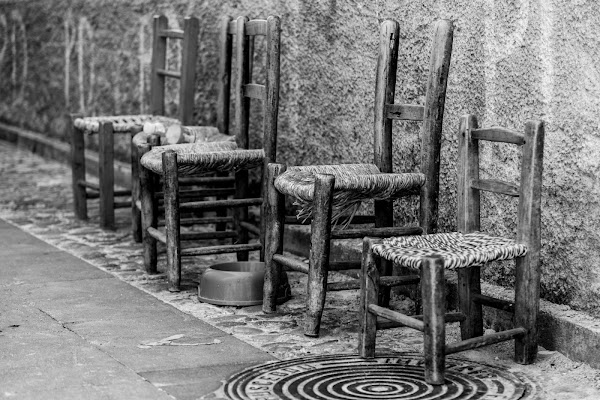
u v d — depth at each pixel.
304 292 5.96
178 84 8.80
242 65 6.34
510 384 4.27
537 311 4.53
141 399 4.05
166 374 4.39
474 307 4.78
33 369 4.43
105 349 4.76
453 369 4.49
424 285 4.18
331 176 4.87
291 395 4.12
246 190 6.50
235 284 5.62
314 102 6.86
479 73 5.35
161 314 5.42
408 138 6.02
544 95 4.90
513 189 4.51
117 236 7.61
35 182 10.20
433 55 5.04
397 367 4.52
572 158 4.75
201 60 8.30
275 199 5.37
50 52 11.88
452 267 4.24
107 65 10.41
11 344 4.82
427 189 5.12
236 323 5.27
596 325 4.54
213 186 7.68
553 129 4.86
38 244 7.29
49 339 4.91
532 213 4.45
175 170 5.79
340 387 4.23
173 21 8.88
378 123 5.40
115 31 10.16
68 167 11.25
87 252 7.02
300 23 6.93
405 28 5.95
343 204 5.06
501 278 5.30
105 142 7.69
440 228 5.77
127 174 9.62
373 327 4.63
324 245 4.95
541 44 4.89
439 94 5.04
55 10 11.62
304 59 6.93
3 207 8.80
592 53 4.59
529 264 4.48
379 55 5.38
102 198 7.80
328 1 6.62
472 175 4.71
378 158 5.42
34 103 12.49
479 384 4.27
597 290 4.64
